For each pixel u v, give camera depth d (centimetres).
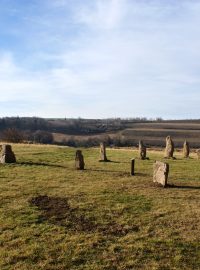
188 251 2023
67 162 4544
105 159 4769
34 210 2572
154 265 1889
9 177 3475
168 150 5259
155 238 2162
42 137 14562
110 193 2958
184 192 3044
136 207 2641
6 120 19612
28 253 2000
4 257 1972
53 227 2312
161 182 3228
